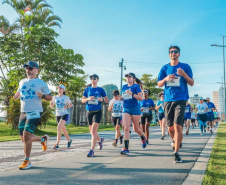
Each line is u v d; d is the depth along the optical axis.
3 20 16.11
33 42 15.95
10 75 16.52
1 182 3.59
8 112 15.95
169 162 5.04
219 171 4.03
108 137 11.63
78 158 5.62
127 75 6.23
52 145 8.31
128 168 4.50
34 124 4.62
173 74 4.91
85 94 6.43
